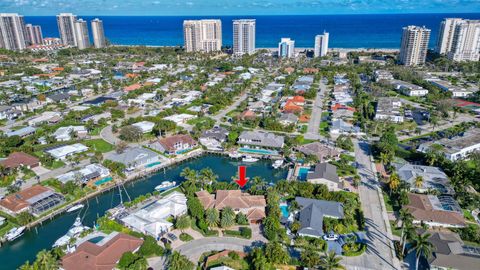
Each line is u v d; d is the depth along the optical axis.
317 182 155.75
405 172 161.00
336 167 172.62
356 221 131.12
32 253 121.50
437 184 149.75
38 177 169.00
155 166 180.88
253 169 182.38
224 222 126.56
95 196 156.12
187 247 118.31
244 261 110.06
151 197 151.62
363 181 161.12
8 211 140.75
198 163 191.12
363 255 113.31
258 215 131.00
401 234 121.75
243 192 151.12
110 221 131.50
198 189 152.75
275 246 109.62
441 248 109.88
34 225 134.62
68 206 145.88
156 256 113.94
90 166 173.50
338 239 120.81
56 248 115.88
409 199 139.50
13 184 161.50
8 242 126.19
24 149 192.50
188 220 127.19
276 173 176.75
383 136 197.88
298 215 131.88
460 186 145.75
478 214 134.12
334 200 141.38
